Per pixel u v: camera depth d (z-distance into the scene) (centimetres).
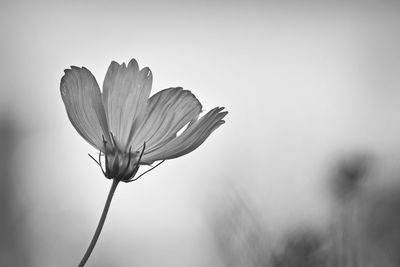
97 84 37
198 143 37
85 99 37
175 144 37
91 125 37
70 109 36
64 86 36
